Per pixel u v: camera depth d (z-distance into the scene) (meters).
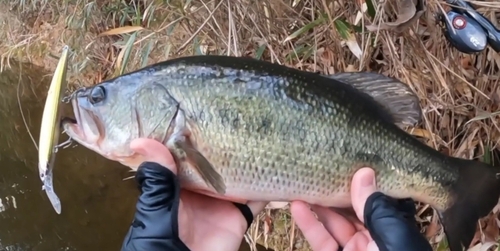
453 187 0.62
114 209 1.22
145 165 0.54
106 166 1.38
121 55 1.10
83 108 0.58
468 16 0.62
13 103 1.89
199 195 0.61
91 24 1.73
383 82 0.60
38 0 2.21
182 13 1.01
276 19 0.94
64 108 0.61
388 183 0.59
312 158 0.56
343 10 0.84
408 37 0.81
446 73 0.83
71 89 1.77
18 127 1.70
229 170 0.56
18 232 1.17
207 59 0.57
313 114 0.56
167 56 1.11
